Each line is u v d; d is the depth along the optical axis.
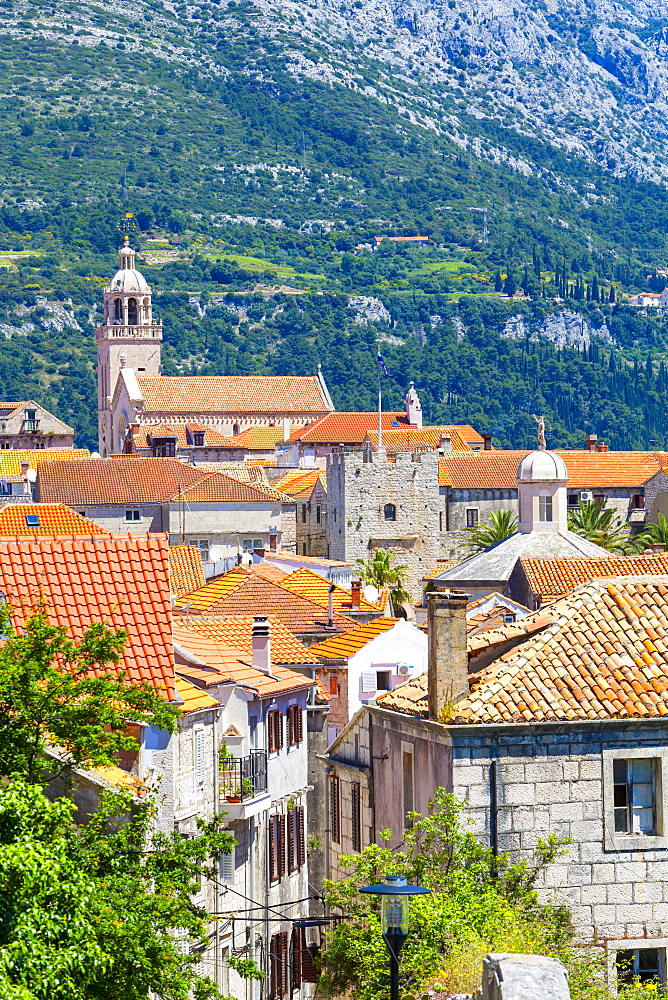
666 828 94.75
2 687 79.38
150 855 85.25
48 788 93.19
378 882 95.06
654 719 94.44
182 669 131.25
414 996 81.75
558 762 94.50
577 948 92.25
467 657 99.00
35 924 65.88
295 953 149.12
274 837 144.25
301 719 157.00
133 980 73.50
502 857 92.44
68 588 106.06
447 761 94.94
